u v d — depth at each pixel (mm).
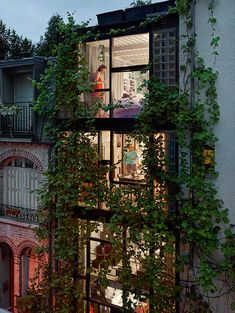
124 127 8672
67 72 8922
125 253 8445
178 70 7863
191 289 7730
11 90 11016
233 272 7195
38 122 9883
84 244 9172
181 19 7746
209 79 7297
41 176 10016
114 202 8508
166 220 8023
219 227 7469
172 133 8164
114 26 8680
